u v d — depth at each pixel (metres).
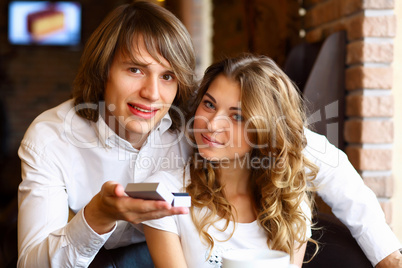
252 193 1.30
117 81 1.25
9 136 6.49
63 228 1.08
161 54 1.22
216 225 1.23
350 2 1.99
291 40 2.64
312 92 2.00
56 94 6.60
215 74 1.26
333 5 2.15
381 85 1.92
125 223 1.34
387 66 1.93
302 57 2.26
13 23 6.43
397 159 1.95
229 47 4.09
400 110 1.95
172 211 0.89
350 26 2.00
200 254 1.21
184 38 1.27
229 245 1.22
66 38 6.50
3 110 6.32
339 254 1.37
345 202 1.41
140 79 1.25
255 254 0.85
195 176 1.27
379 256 1.33
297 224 1.26
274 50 2.74
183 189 1.27
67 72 6.59
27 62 6.53
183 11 4.03
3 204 5.05
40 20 6.46
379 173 1.95
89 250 1.07
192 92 1.37
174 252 1.18
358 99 1.94
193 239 1.22
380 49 1.92
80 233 1.04
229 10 4.06
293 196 1.26
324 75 2.02
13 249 1.71
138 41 1.21
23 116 6.55
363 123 1.93
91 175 1.38
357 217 1.39
